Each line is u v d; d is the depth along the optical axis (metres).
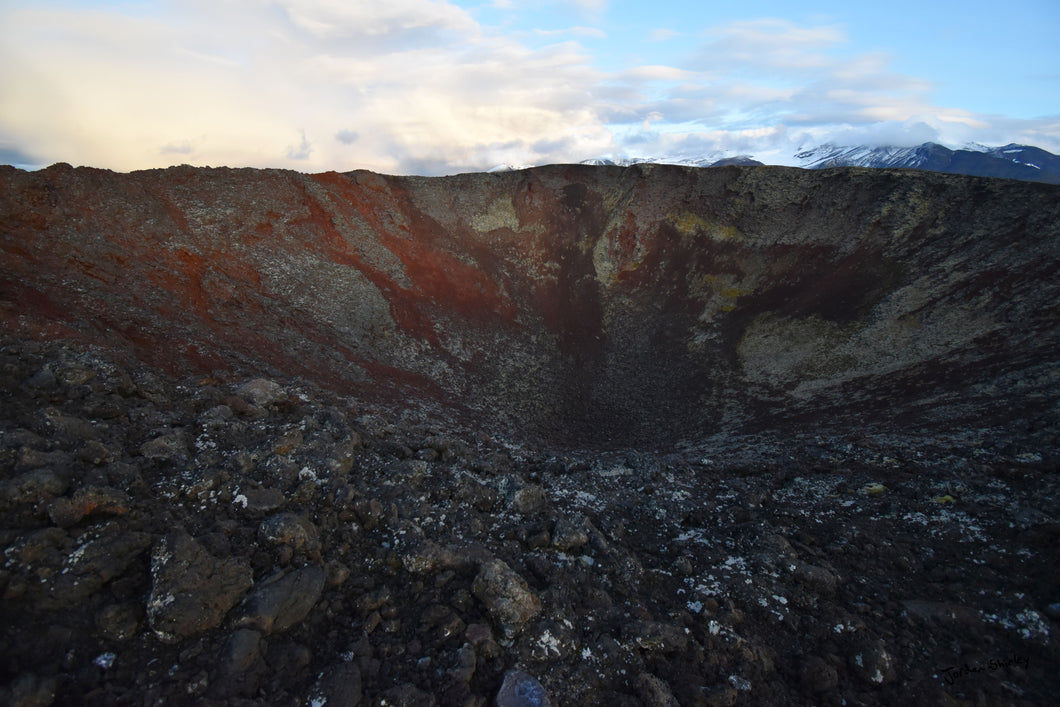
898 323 35.28
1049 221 37.19
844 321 37.47
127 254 26.91
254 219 35.50
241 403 12.41
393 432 16.36
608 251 48.56
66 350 11.12
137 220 29.19
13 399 9.16
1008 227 38.38
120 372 11.18
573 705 7.23
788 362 35.84
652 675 7.82
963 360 29.78
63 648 5.89
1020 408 21.97
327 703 6.33
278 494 9.00
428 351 35.28
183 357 20.95
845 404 29.22
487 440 22.20
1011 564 11.48
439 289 41.75
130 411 10.28
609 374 38.66
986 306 33.50
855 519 13.93
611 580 9.95
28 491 6.90
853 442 21.92
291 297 32.84
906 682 8.51
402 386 30.08
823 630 9.48
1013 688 8.48
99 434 9.12
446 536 9.62
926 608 10.16
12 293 18.91
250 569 7.34
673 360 39.66
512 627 7.71
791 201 47.03
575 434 30.62
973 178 42.50
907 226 42.06
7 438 7.77
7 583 6.08
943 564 11.81
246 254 33.19
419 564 8.48
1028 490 14.34
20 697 5.18
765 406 31.64
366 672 6.88
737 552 11.88
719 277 45.56
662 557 11.61
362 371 29.52
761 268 45.03
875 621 9.95
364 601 7.84
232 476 9.09
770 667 8.60
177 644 6.36
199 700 5.86
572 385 36.97
